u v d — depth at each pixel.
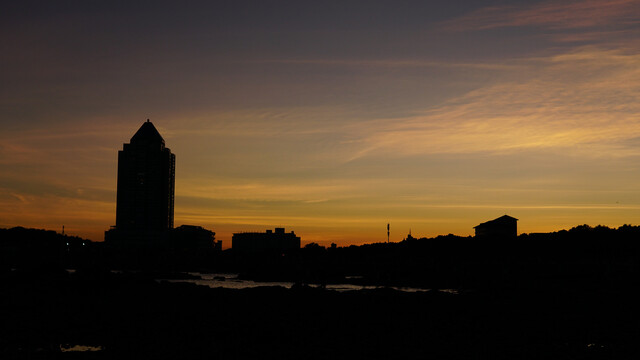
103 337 64.62
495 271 184.38
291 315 84.19
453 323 77.69
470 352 58.22
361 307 95.44
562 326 75.31
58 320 76.75
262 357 55.38
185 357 54.94
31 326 71.50
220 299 105.50
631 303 103.44
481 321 79.81
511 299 110.25
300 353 57.12
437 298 111.62
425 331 70.75
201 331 68.50
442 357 55.97
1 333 66.44
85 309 88.75
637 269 158.25
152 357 54.78
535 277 162.25
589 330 72.00
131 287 121.88
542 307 97.25
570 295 118.31
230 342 62.22
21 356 54.94
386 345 61.41
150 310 88.38
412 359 55.09
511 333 69.56
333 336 66.50
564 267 172.62
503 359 55.44
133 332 67.75
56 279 124.56
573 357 56.25
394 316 84.56
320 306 96.00
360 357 55.66
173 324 73.75
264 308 92.50
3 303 93.81
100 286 118.88
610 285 137.12
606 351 58.94
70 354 55.84
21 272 129.75
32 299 99.81
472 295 119.81
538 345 61.91
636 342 64.06
